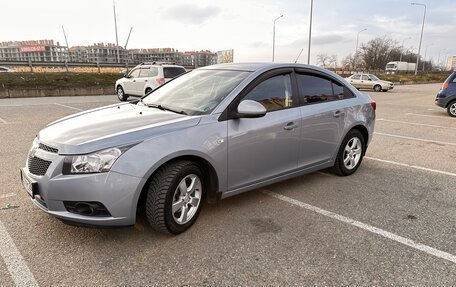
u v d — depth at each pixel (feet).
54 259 9.23
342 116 15.31
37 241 10.08
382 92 88.84
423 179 16.33
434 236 10.81
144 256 9.45
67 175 9.13
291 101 13.43
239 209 12.56
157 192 9.85
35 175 9.73
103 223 9.27
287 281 8.50
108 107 13.76
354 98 16.30
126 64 88.28
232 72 13.25
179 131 10.25
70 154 9.17
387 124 33.47
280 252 9.75
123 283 8.33
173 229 10.30
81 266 8.95
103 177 9.07
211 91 12.36
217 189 11.41
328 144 14.97
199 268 8.96
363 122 16.43
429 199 13.83
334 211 12.53
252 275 8.71
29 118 32.55
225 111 11.34
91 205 9.16
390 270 9.00
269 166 12.76
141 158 9.45
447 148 23.03
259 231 10.95
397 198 13.88
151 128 10.08
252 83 12.26
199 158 10.78
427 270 9.02
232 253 9.67
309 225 11.41
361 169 17.84
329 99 15.11
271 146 12.53
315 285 8.37
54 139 9.86
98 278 8.49
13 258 9.23
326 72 15.29
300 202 13.29
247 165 11.98
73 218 9.21
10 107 41.96
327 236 10.70
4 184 14.49
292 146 13.33
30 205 12.43
